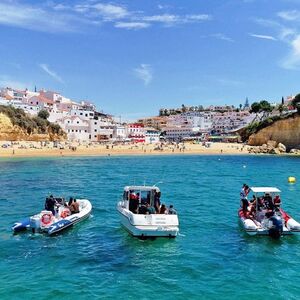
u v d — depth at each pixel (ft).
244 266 58.34
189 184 164.96
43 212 78.38
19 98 556.51
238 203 114.83
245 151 463.42
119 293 48.19
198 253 64.80
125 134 638.94
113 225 85.35
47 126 477.77
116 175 202.18
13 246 68.80
